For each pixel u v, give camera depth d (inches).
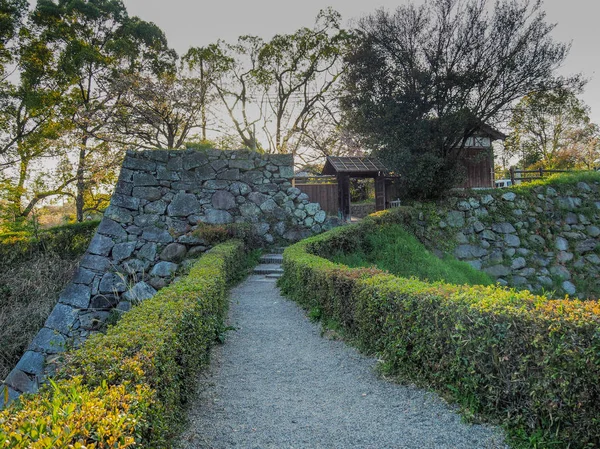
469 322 142.6
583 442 110.0
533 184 678.5
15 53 894.4
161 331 134.3
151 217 519.2
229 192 552.1
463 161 788.0
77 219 912.3
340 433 133.0
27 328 527.2
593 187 696.4
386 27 656.4
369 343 204.8
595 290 599.5
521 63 613.9
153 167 534.3
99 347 114.7
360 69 672.4
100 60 873.5
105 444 68.5
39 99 856.3
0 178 895.1
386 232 557.9
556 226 646.5
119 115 839.7
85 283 480.1
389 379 175.3
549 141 1306.6
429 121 633.0
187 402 153.2
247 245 520.7
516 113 689.6
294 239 557.3
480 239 625.6
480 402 139.1
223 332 243.1
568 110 1224.8
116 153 864.9
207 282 231.1
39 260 635.5
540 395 119.6
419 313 166.4
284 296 350.3
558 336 115.3
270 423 140.8
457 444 123.3
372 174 642.2
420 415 142.8
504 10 620.7
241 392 169.0
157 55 967.6
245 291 379.2
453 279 515.5
